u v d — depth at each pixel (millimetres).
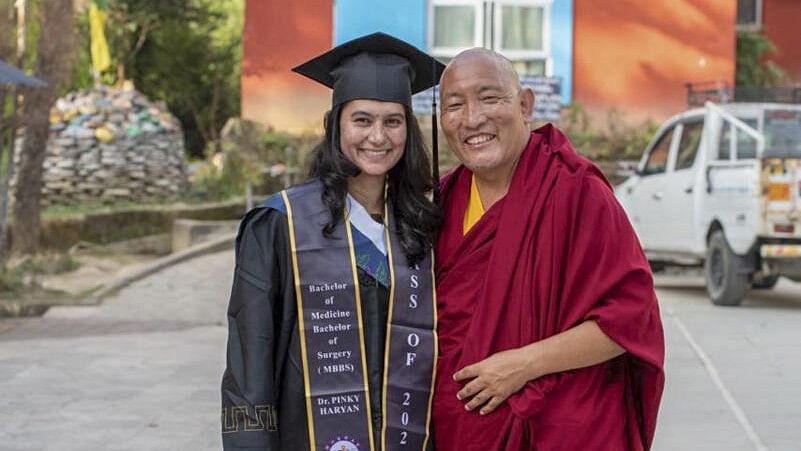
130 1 23203
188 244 16438
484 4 17250
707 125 12453
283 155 17406
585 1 17688
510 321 3445
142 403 7527
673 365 8609
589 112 17734
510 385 3391
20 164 14266
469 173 3713
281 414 3445
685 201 12680
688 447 6312
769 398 7512
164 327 11078
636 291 3408
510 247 3465
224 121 26844
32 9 14922
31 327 11070
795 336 10016
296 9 17266
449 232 3652
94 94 18891
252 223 3453
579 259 3412
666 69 17797
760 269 11883
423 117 14047
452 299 3555
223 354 9508
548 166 3521
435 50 17328
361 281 3473
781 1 22312
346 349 3438
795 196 11320
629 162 17000
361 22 17062
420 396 3523
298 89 17406
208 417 7129
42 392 7875
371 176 3578
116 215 16750
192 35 25938
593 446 3418
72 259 14898
